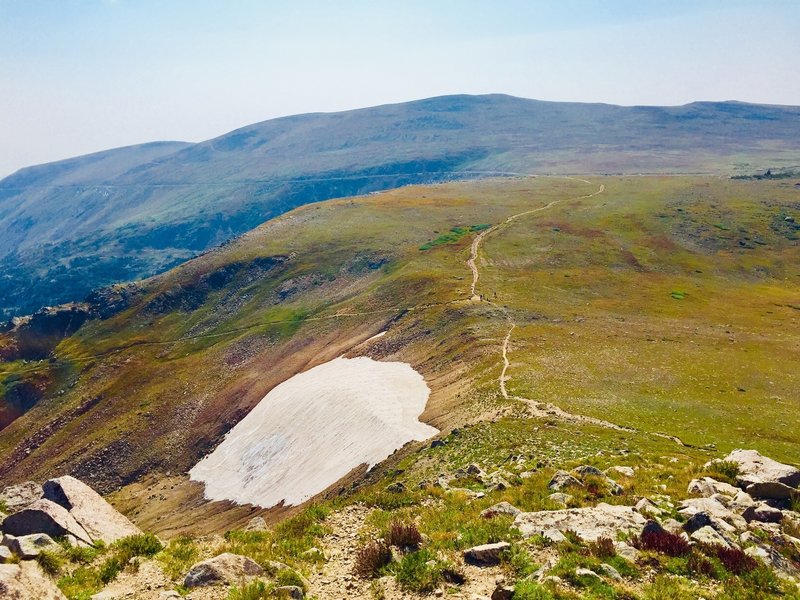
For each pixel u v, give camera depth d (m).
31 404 139.38
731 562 13.74
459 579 14.02
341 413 74.75
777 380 60.56
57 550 15.55
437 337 92.00
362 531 18.25
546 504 19.48
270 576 14.53
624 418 46.44
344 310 130.12
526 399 52.84
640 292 116.81
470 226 179.25
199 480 85.88
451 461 37.94
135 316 165.75
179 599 13.13
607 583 13.01
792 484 19.72
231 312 158.25
